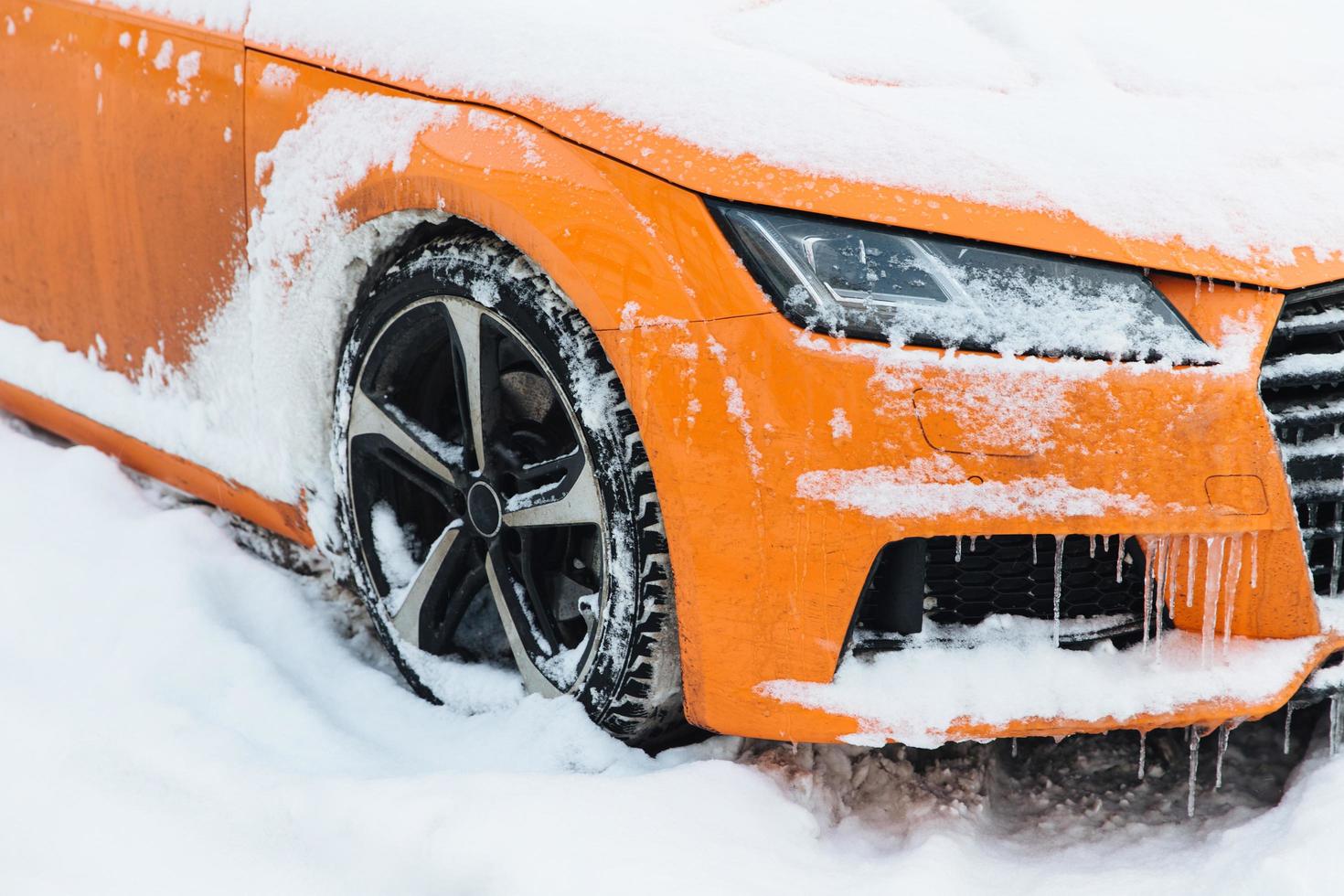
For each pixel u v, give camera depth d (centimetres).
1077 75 215
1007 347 180
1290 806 190
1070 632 194
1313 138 208
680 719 210
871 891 176
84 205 285
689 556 188
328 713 228
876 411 179
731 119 195
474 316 215
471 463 224
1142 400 179
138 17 266
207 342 266
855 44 216
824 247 185
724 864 177
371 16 232
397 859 178
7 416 344
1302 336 191
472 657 238
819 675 186
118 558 265
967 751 219
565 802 185
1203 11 248
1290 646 186
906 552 187
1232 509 180
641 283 189
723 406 184
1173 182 195
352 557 250
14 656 235
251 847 184
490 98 212
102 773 196
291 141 237
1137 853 192
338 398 245
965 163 192
